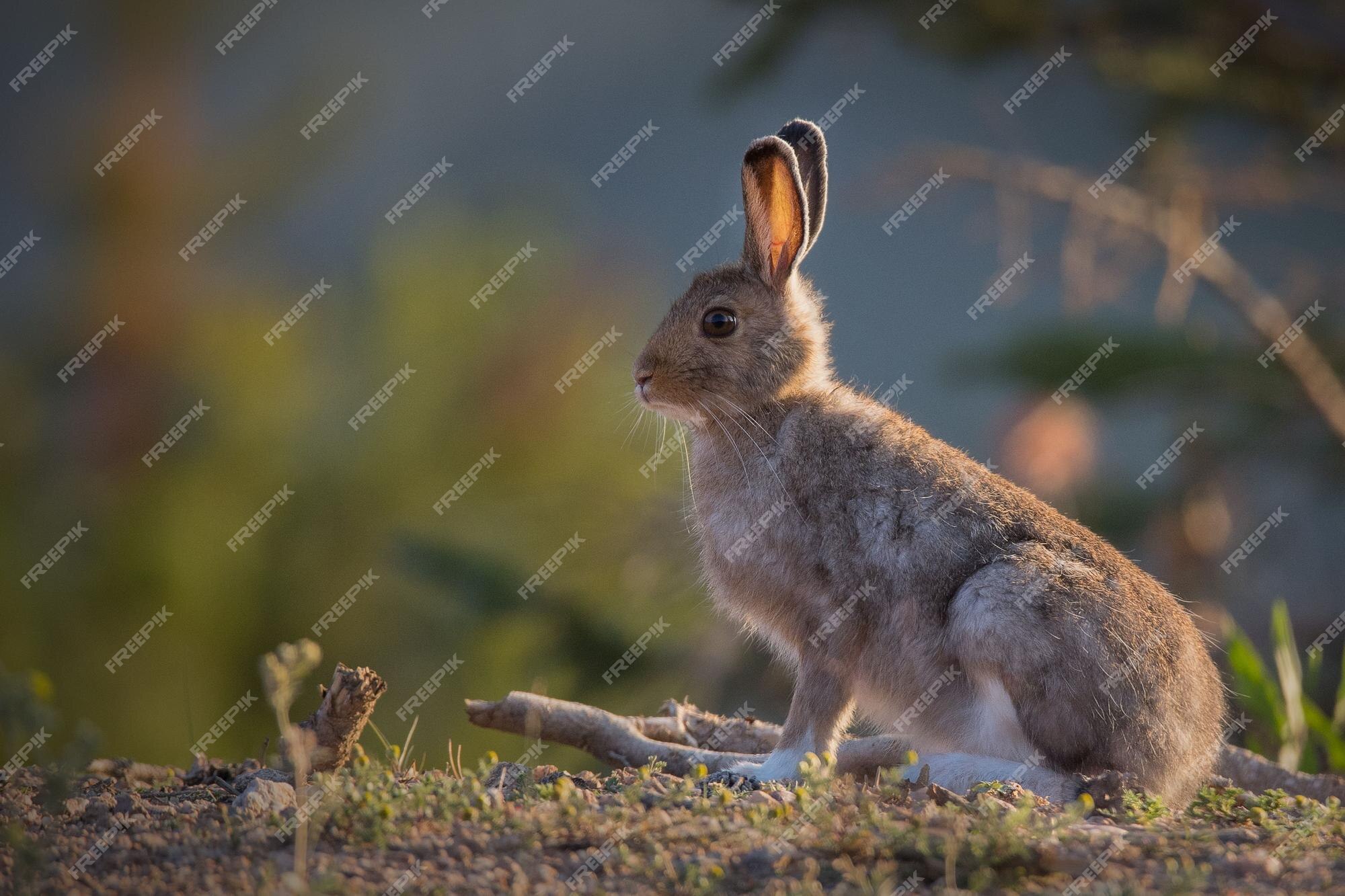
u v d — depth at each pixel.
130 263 19.16
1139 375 16.08
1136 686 9.16
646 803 7.93
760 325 10.84
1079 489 17.33
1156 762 9.23
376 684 9.11
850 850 7.00
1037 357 16.19
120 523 17.20
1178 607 9.86
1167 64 17.33
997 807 7.54
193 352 18.50
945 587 9.62
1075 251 18.14
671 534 17.05
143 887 6.78
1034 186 18.38
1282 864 7.04
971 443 23.70
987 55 17.78
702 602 16.55
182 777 10.02
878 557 9.84
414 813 7.62
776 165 10.88
